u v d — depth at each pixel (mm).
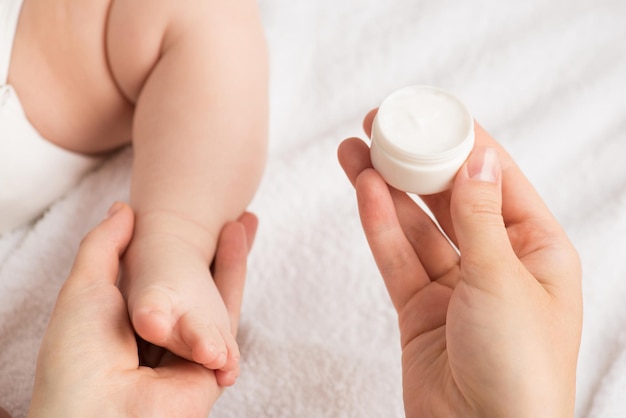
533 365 490
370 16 721
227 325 549
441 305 533
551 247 530
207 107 591
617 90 684
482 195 499
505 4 721
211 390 537
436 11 718
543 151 660
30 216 646
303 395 587
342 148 551
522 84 689
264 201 647
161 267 555
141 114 602
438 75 695
